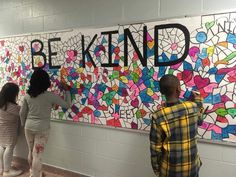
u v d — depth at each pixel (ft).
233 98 7.42
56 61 11.09
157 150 6.69
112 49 9.50
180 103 6.62
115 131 9.77
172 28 8.22
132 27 9.00
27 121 10.32
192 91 7.99
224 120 7.58
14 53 12.61
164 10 8.39
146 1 8.72
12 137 11.53
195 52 7.89
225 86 7.52
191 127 6.57
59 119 11.28
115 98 9.56
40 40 11.55
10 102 11.37
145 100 8.87
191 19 7.89
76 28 10.39
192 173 6.68
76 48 10.43
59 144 11.47
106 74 9.71
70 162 11.21
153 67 8.64
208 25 7.64
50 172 11.80
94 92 10.09
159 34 8.46
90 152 10.55
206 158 8.00
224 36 7.45
